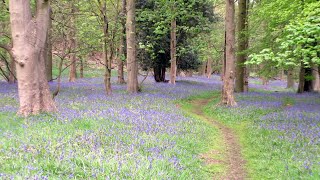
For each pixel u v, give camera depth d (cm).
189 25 3562
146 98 1994
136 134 966
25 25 1153
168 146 883
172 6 2755
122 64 3278
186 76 5756
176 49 3662
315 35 1027
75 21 2111
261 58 1085
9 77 2903
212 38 3925
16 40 1144
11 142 766
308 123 1332
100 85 2953
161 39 3516
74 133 898
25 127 942
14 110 1237
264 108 1830
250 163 916
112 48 2083
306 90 3139
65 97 1791
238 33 2739
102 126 1027
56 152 697
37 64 1182
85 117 1142
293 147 994
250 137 1189
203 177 769
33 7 1972
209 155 964
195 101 2341
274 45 2045
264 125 1343
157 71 3884
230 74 1933
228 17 1922
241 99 2255
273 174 805
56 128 947
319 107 1853
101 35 2075
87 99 1744
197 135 1121
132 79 2336
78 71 4856
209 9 3553
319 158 857
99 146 792
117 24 2180
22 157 658
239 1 2697
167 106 1723
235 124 1498
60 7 1875
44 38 1211
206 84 3938
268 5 1855
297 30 1028
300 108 1806
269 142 1075
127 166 655
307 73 2936
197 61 4188
